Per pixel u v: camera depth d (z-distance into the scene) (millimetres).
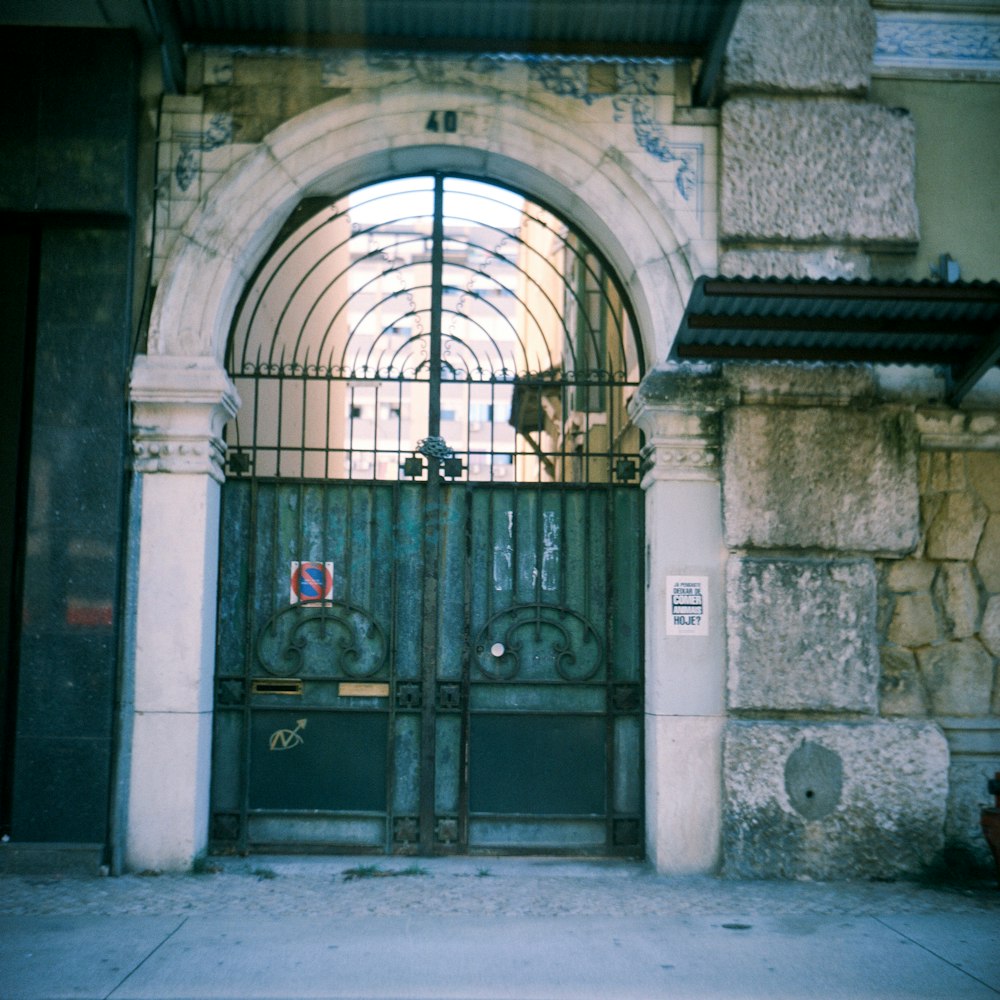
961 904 5883
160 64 6734
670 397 6648
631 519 7102
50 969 4668
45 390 6430
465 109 6824
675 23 6633
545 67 6883
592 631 6984
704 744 6543
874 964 4855
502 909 5723
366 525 7031
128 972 4648
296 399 11555
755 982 4629
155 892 5898
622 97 6891
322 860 6680
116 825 6242
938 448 6816
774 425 6617
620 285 7270
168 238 6645
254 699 6859
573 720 6941
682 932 5332
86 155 6422
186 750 6371
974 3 7117
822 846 6383
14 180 6387
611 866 6668
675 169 6863
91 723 6234
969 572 6742
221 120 6742
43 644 6273
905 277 6879
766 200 6793
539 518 7062
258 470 9633
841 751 6438
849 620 6551
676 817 6508
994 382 6836
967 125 7059
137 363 6469
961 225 6957
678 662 6586
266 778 6820
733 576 6547
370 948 5035
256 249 6867
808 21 6949
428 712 6879
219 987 4492
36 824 6195
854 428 6641
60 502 6359
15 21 6434
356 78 6820
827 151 6852
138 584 6438
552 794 6887
